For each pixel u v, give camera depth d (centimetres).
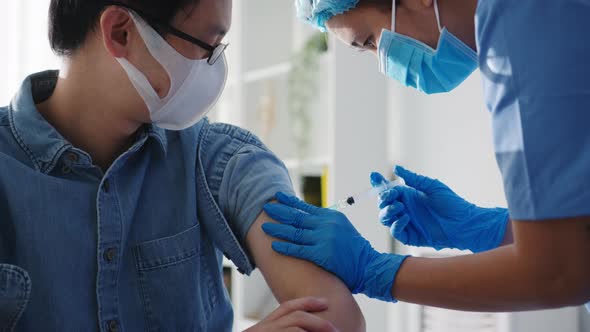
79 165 120
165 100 123
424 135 315
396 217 170
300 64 346
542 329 247
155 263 124
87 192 119
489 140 281
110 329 117
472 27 137
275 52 394
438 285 115
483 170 285
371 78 315
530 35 99
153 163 129
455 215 170
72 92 123
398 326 310
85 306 116
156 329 123
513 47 101
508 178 102
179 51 121
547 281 99
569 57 97
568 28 98
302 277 122
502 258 105
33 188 116
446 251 279
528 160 99
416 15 140
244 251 131
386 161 318
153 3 116
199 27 121
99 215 118
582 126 96
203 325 128
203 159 136
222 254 139
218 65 130
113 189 121
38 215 115
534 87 99
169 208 127
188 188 129
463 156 294
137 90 119
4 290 110
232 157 136
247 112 390
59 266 114
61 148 118
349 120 309
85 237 117
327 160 319
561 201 96
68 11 118
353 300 120
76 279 116
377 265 125
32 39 409
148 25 117
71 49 120
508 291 104
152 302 123
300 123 360
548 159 97
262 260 128
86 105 123
